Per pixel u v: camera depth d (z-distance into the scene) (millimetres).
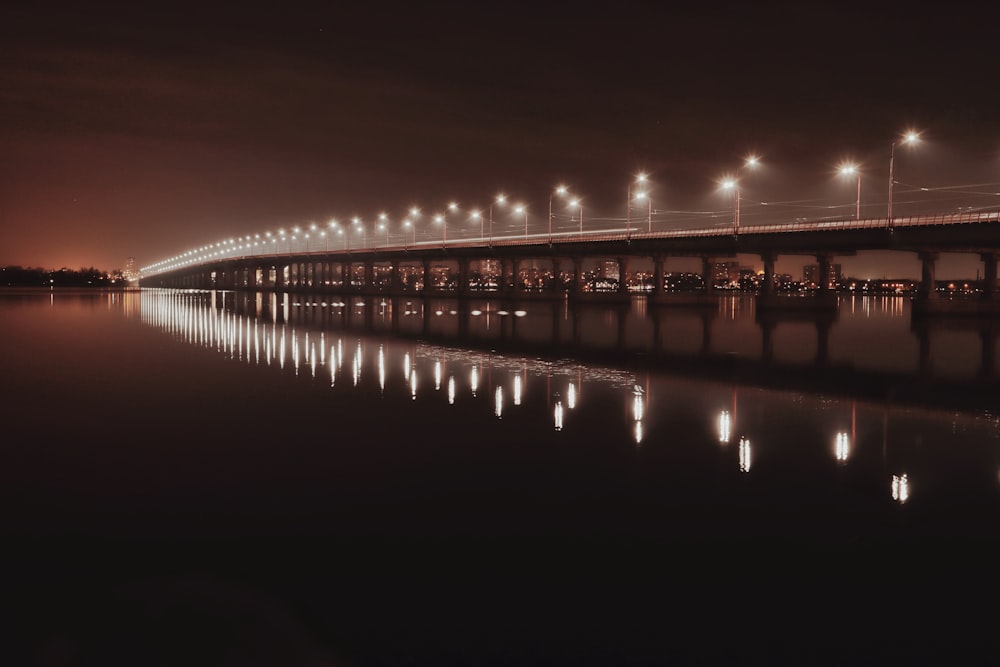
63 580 12977
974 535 15500
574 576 13492
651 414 28641
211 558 14125
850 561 14164
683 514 16703
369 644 11141
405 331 71438
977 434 25344
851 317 99312
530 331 72500
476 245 151625
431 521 16219
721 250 109250
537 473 19953
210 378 37812
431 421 26984
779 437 24672
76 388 34500
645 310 116688
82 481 19156
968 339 65188
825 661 10867
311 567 13758
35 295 191250
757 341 62844
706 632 11617
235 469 20312
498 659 10836
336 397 32219
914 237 80188
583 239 127500
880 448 23141
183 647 10312
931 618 12055
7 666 9602
